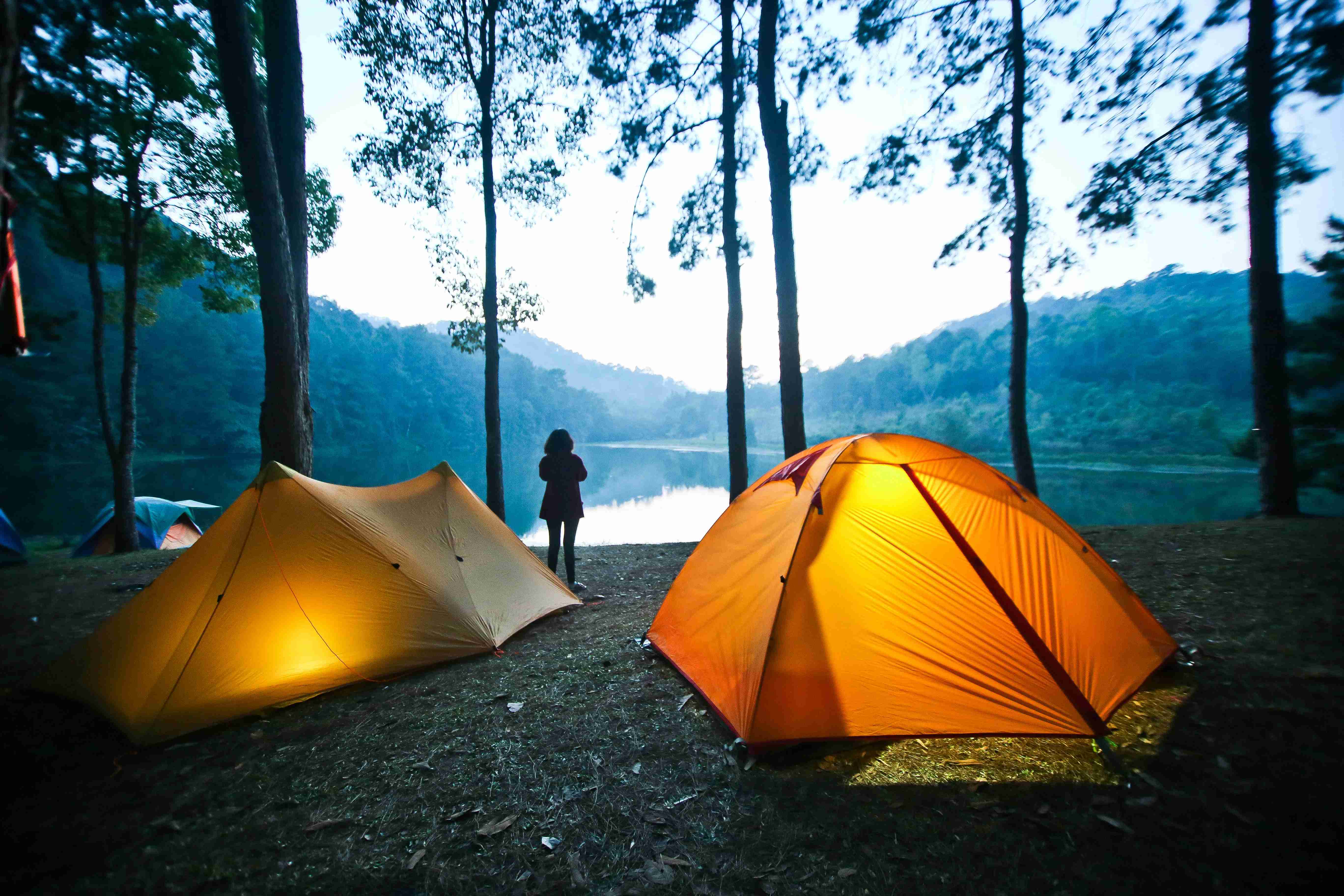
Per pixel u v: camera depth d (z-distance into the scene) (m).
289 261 6.73
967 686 2.88
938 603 3.03
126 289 11.67
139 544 12.16
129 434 11.63
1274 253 8.81
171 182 12.09
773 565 3.23
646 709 3.33
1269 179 8.80
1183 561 6.08
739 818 2.38
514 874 2.13
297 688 3.64
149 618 3.72
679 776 2.68
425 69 11.81
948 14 11.43
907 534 3.17
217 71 11.48
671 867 2.13
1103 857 2.03
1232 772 2.43
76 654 3.80
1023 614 3.00
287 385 6.65
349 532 4.22
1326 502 17.23
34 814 2.59
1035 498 3.49
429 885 2.09
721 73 10.66
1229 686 3.15
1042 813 2.28
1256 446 9.48
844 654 2.96
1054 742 2.76
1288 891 1.83
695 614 3.83
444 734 3.16
